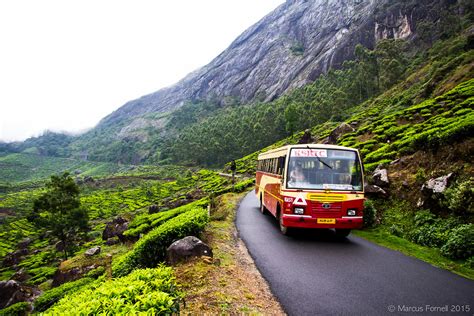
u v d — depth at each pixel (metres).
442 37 90.19
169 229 9.14
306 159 10.89
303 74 166.62
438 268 8.16
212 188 47.00
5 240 57.66
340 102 84.31
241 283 6.75
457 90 34.50
